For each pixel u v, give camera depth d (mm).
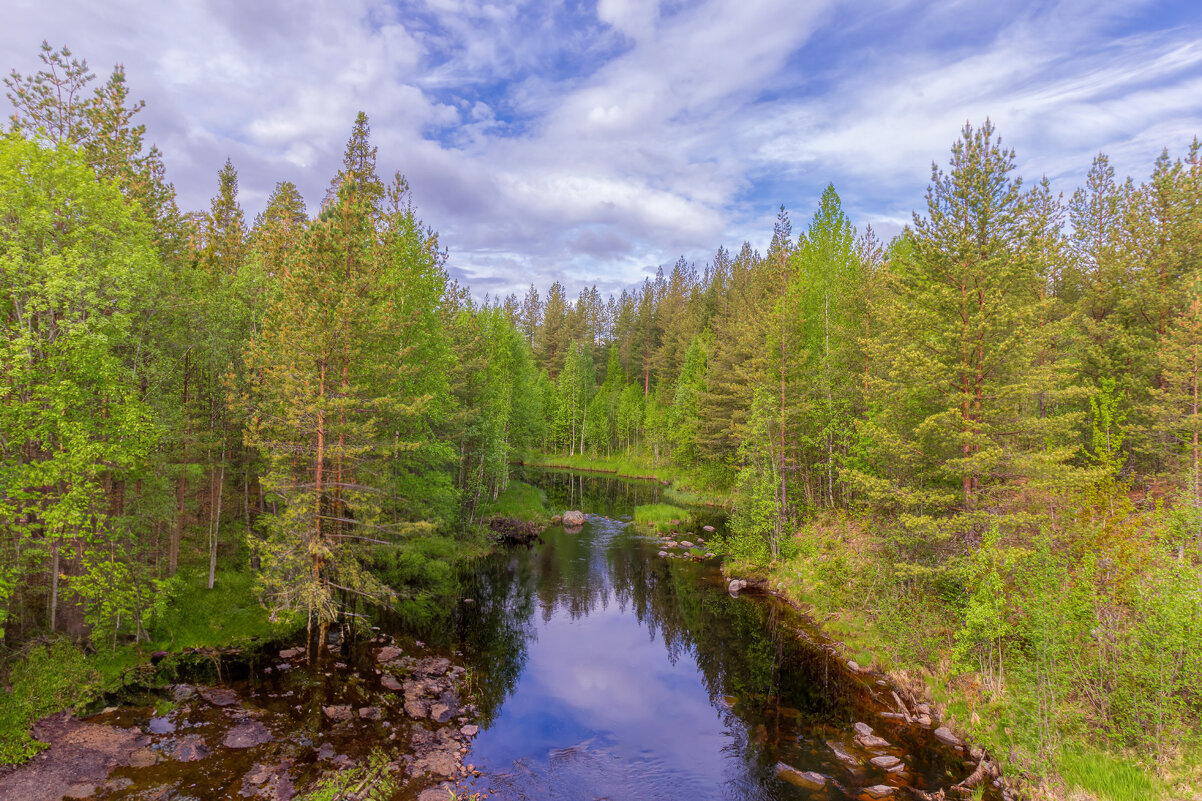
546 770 12477
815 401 30906
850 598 21594
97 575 14867
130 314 16594
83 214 14930
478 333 37750
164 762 11922
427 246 28266
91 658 15500
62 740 12383
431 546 29484
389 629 20656
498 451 35969
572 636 21312
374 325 18562
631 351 92625
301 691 15469
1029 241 17531
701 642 20641
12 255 13320
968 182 17688
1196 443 22234
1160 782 9953
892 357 19875
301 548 17844
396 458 23469
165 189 24172
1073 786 10633
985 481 19188
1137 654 11422
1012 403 17672
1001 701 13438
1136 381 25531
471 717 14805
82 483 14242
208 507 22594
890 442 19281
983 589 14523
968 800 11305
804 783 12055
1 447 13094
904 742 13773
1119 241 28641
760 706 15797
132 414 14711
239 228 35812
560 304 103875
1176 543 12719
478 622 22188
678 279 103438
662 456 72312
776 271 34656
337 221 17625
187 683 15547
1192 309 22609
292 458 19094
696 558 32625
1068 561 13602
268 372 18328
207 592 20359
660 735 14180
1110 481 16844
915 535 18062
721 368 46062
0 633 13406
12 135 13797
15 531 13789
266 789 11172
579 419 84750
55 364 13656
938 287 18156
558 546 35281
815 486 33188
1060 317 27828
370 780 11656
